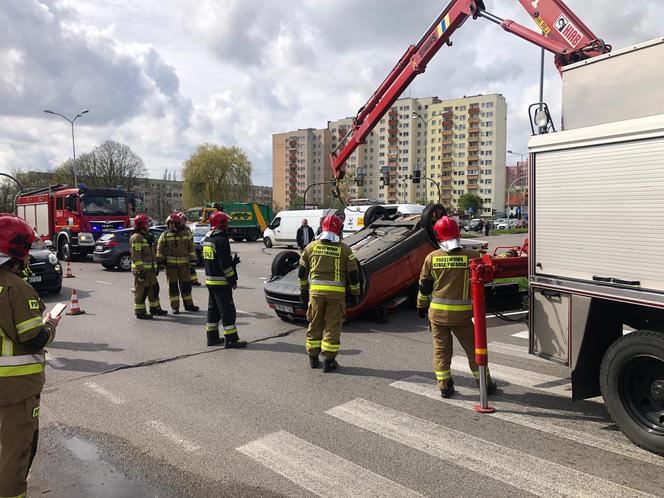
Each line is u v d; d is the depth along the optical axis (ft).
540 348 14.89
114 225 70.23
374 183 395.96
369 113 35.37
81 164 271.08
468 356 16.60
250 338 25.18
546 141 14.33
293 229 95.45
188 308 32.91
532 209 14.87
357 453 12.73
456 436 13.64
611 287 12.64
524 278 19.19
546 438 13.43
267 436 13.79
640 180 11.95
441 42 29.45
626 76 13.39
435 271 16.22
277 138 438.81
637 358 12.37
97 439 13.78
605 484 11.05
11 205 291.79
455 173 368.89
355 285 19.75
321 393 17.15
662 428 12.24
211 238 22.93
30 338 9.00
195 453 12.87
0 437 9.14
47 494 11.07
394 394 16.98
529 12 22.77
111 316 31.40
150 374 19.54
